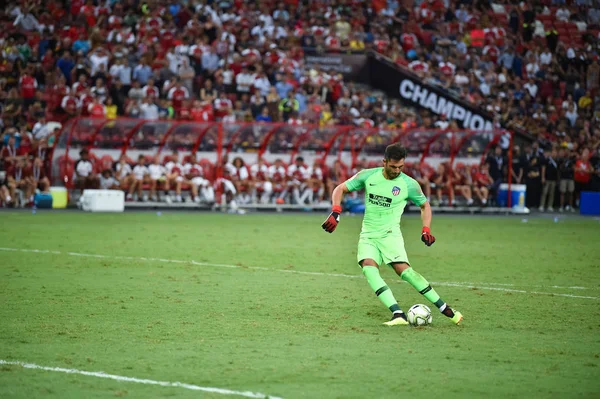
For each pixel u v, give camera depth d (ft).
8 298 133.49
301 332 109.50
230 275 165.99
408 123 403.75
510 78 459.73
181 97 373.61
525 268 184.85
